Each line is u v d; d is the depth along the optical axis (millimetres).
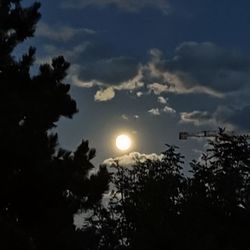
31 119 22906
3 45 24500
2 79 23984
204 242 30391
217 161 35156
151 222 35500
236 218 31609
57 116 24000
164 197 38469
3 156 21688
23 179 22094
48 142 23016
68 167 22875
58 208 22859
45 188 22297
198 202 32875
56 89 24266
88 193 23578
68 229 23047
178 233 32062
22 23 25078
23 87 24078
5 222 19609
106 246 47688
